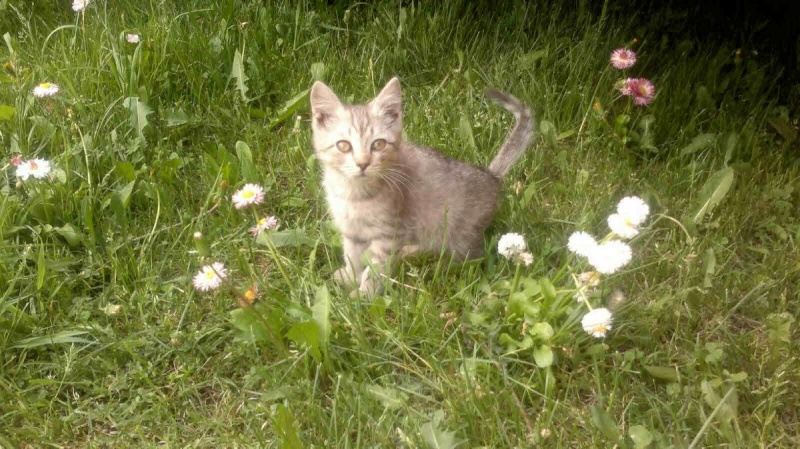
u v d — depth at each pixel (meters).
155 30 1.25
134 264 0.98
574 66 1.29
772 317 0.89
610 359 0.90
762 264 1.02
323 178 1.06
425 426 0.80
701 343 0.93
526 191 1.05
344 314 0.91
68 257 0.98
